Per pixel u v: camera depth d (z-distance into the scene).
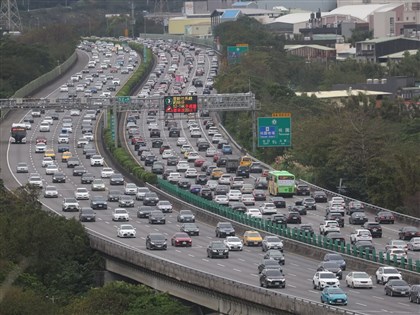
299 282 172.50
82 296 169.88
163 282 182.25
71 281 194.25
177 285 177.00
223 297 162.50
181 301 176.25
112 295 162.25
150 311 158.75
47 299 163.50
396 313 146.88
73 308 159.38
